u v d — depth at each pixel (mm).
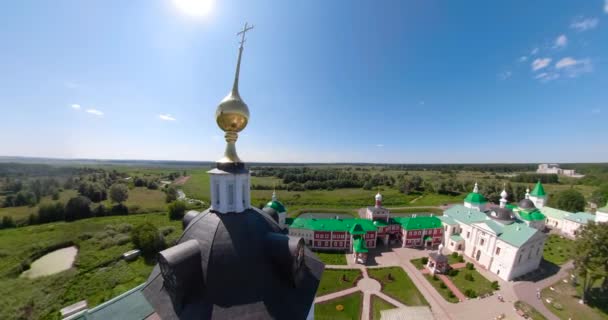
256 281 13164
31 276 44562
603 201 95750
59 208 77500
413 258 50219
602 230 31406
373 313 33000
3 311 34031
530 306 34188
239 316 11977
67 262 50656
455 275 42906
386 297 36594
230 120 16016
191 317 11875
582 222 63031
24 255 50906
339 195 124812
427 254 52312
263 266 13844
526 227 43344
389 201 112188
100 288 39594
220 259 13242
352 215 89625
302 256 14844
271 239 14648
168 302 12766
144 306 24328
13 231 65500
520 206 69500
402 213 94188
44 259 52000
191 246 13336
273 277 13797
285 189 143000
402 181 143500
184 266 12367
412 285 39844
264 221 16531
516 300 35625
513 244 40906
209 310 12008
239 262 13367
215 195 16125
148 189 141500
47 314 33750
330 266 46438
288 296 13555
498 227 45969
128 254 49781
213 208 16141
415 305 34688
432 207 103500
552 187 146500
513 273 41312
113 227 68000
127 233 64688
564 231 67500
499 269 42969
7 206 90125
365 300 35844
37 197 98750
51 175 178125
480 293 37312
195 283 12844
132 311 23656
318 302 35438
